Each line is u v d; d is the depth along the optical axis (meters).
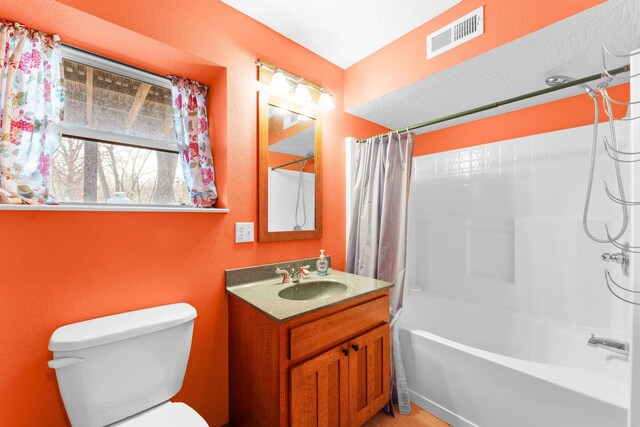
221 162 1.48
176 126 1.44
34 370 1.01
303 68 1.79
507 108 2.04
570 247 1.79
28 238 1.00
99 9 1.07
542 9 1.18
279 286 1.47
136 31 1.15
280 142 1.67
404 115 2.18
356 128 2.18
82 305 1.09
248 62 1.52
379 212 1.82
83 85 1.26
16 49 1.04
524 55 1.37
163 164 1.46
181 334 1.15
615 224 1.63
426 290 2.55
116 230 1.16
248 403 1.26
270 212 1.62
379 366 1.44
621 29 1.17
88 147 1.25
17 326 0.98
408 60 1.67
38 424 1.02
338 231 2.03
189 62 1.37
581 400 1.07
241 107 1.50
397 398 1.59
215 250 1.42
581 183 1.75
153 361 1.08
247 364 1.27
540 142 1.92
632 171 0.99
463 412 1.41
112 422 0.99
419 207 2.61
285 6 1.45
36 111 1.08
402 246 1.68
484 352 1.39
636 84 0.99
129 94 1.38
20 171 1.02
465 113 1.45
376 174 1.82
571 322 1.77
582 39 1.24
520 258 1.99
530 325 1.85
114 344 0.99
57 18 1.06
